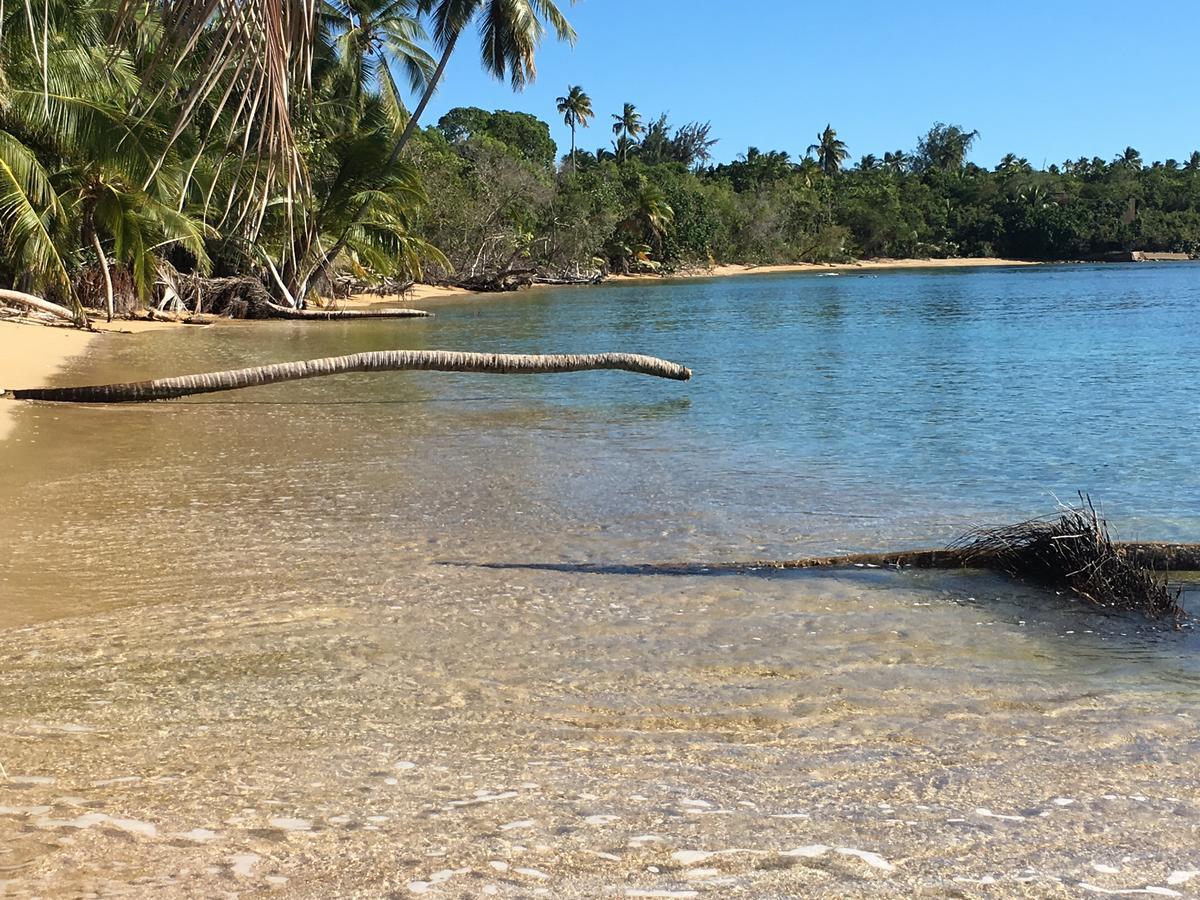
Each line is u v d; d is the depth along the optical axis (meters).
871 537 7.20
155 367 17.92
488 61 35.94
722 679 4.51
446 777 3.37
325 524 7.55
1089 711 4.14
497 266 62.53
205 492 8.62
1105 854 2.85
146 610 5.47
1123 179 123.69
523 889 2.54
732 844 2.86
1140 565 6.15
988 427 12.00
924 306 41.44
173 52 2.46
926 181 127.56
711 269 92.38
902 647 4.96
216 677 4.45
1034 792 3.32
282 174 2.62
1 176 19.70
